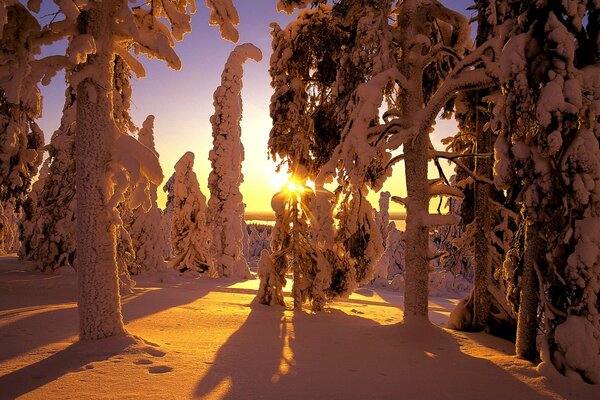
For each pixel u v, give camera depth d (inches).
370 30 383.2
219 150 975.6
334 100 423.2
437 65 477.4
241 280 930.1
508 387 223.9
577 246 245.1
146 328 340.8
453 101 498.0
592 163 237.9
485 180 410.0
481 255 420.8
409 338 346.9
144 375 212.5
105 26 281.6
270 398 188.7
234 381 209.8
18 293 534.6
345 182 448.5
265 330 365.7
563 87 238.1
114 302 279.0
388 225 1451.8
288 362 255.1
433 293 1088.8
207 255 984.9
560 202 254.5
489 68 341.1
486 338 381.1
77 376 207.6
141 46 281.4
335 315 500.4
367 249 519.2
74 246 715.4
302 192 545.6
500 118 273.6
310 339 335.0
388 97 454.9
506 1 349.1
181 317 403.9
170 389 194.2
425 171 401.4
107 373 213.3
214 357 255.0
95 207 275.0
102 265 274.8
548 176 254.4
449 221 385.4
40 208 753.6
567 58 239.5
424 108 384.5
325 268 532.1
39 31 271.4
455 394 208.7
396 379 230.8
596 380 233.5
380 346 320.5
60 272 694.5
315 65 553.0
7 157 692.7
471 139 481.7
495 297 407.8
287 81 544.4
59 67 270.1
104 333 271.9
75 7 231.8
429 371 252.1
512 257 313.9
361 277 530.9
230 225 971.9
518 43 252.2
